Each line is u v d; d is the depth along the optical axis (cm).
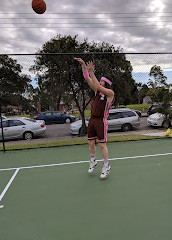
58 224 242
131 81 1042
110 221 243
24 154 600
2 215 268
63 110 2022
